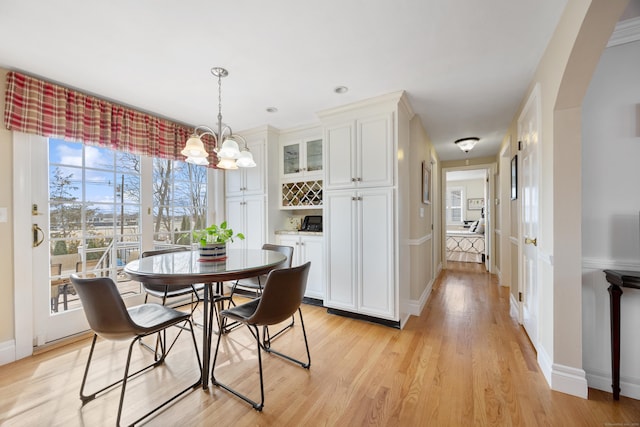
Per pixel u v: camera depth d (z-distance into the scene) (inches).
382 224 99.0
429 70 80.0
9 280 78.4
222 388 65.1
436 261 178.4
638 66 60.6
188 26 61.1
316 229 131.4
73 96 89.0
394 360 76.8
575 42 51.5
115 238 104.7
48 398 61.5
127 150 102.7
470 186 312.0
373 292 101.0
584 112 64.2
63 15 57.1
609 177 62.7
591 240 64.0
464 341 88.1
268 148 131.4
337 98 99.2
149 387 65.3
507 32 63.4
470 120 120.7
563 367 62.6
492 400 59.9
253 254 87.0
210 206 141.4
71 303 92.2
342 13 57.2
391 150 97.0
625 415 55.0
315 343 87.4
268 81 86.3
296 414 56.4
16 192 79.7
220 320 93.9
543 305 71.8
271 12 56.8
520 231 100.3
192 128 130.3
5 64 76.2
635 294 60.5
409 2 54.4
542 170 73.2
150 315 65.2
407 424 53.5
